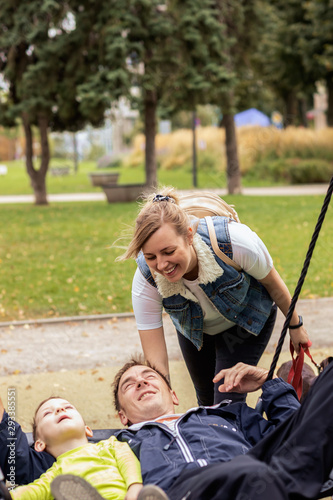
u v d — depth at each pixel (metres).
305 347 3.48
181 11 17.66
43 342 6.74
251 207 17.25
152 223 2.86
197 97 18.22
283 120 35.66
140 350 6.37
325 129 30.30
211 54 18.39
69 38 17.47
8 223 15.68
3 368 5.93
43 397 5.18
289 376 3.50
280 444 2.64
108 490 2.73
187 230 2.95
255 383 3.21
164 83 18.12
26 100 18.22
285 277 9.34
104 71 16.88
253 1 20.73
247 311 3.39
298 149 29.17
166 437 2.93
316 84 36.69
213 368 3.81
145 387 3.23
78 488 2.31
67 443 3.00
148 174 20.00
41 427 3.01
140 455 2.84
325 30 26.66
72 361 6.11
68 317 7.61
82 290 9.05
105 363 6.02
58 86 18.08
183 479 2.55
